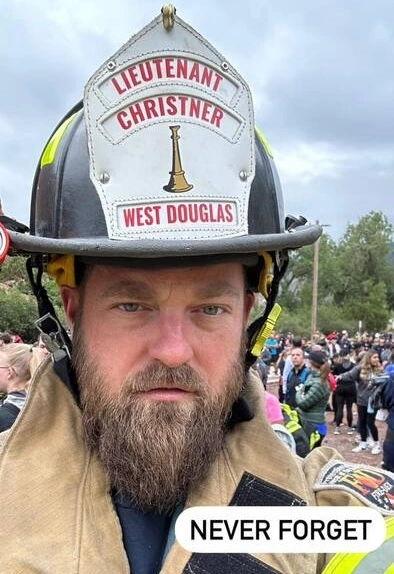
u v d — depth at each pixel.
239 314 1.15
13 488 1.07
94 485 1.10
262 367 8.46
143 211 1.00
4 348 3.56
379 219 58.88
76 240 1.04
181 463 1.06
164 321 1.06
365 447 9.95
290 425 3.53
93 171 1.01
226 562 1.05
